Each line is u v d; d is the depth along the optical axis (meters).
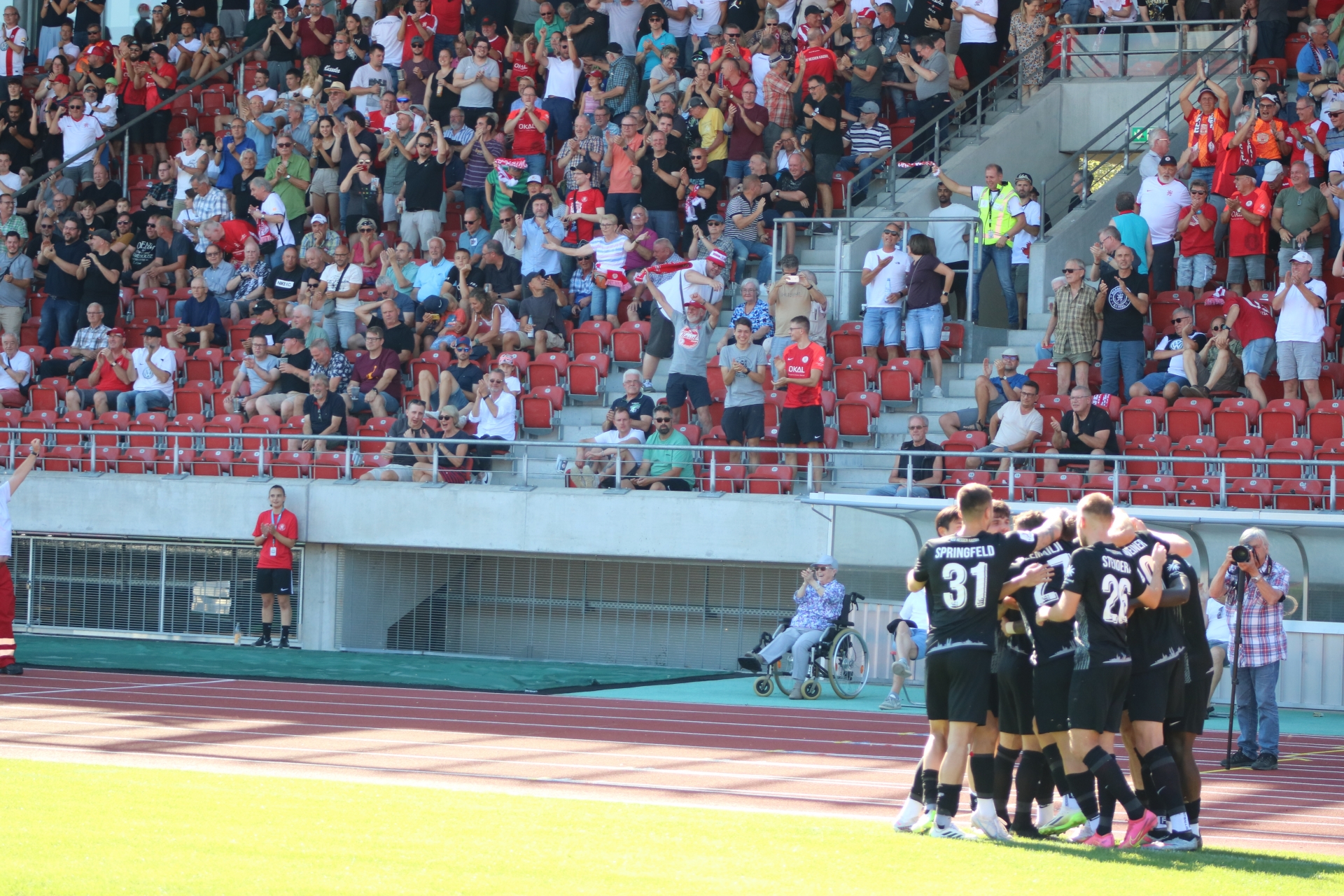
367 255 69.19
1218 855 23.52
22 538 63.19
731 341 58.56
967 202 68.12
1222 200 62.47
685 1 78.19
